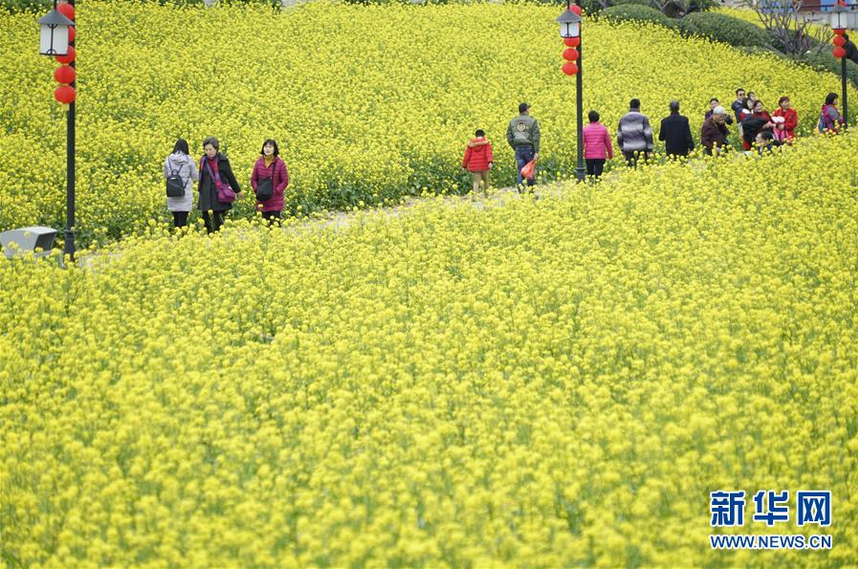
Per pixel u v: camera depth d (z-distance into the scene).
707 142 59.41
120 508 19.50
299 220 50.38
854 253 37.38
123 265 37.38
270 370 26.91
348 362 27.53
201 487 20.52
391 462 21.22
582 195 46.53
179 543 18.66
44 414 24.83
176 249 38.75
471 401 24.73
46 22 38.72
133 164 54.66
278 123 63.66
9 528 19.91
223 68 72.19
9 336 30.14
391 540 18.22
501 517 18.81
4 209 44.84
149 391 25.09
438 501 19.30
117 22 78.50
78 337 31.06
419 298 33.94
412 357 27.73
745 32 97.56
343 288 36.06
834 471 21.44
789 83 85.38
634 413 24.17
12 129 57.06
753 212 43.16
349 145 61.00
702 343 27.78
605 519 18.22
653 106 73.38
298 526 18.72
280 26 83.81
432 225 43.56
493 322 30.39
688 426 22.17
